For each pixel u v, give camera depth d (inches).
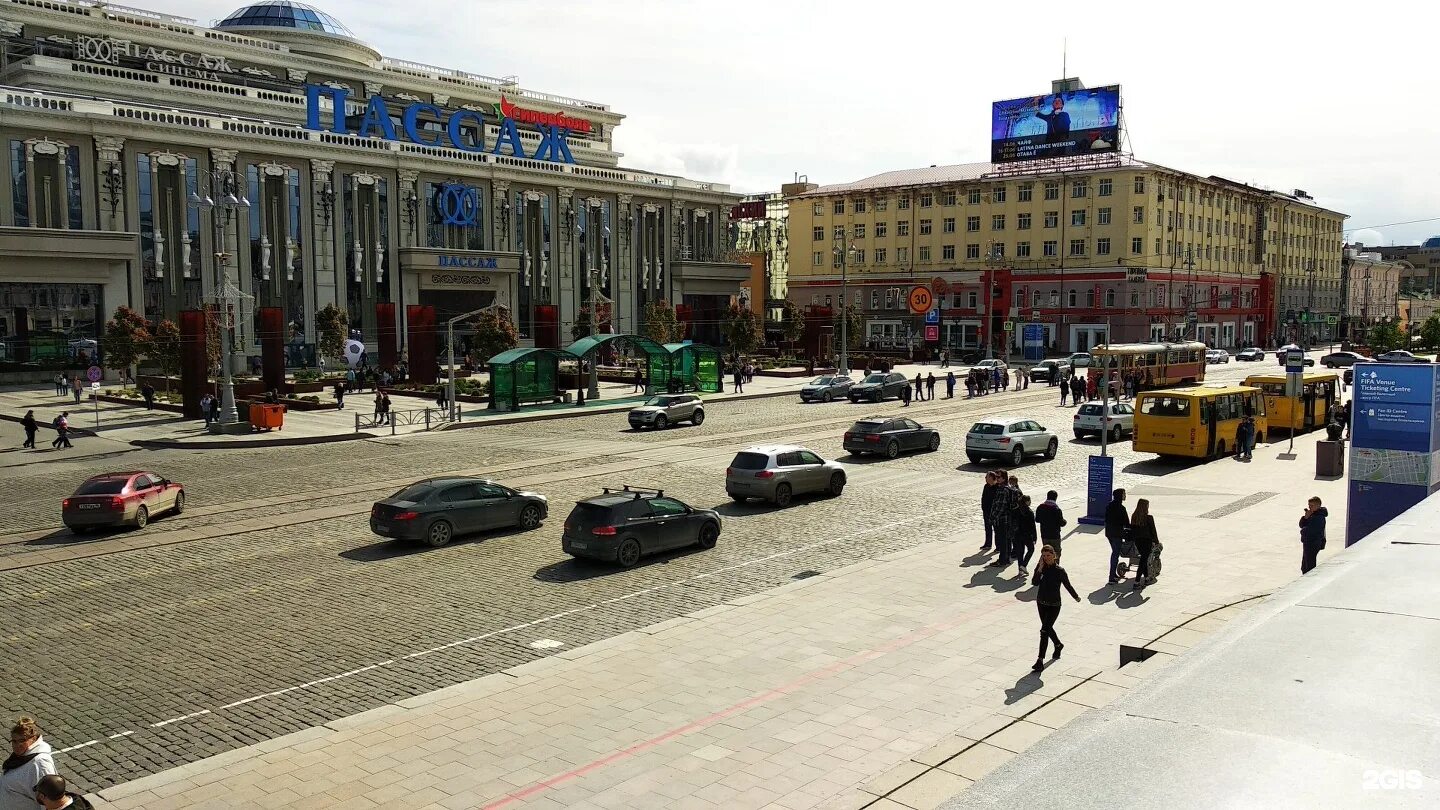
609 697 479.2
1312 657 166.4
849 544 831.7
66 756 426.3
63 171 2418.8
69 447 1486.2
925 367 3403.1
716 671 514.3
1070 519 904.3
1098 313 3833.7
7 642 586.2
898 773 364.8
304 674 528.1
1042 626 497.7
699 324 3991.1
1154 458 1339.8
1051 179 3937.0
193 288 2650.1
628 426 1777.8
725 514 964.6
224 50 3115.2
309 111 2854.3
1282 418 1596.9
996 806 132.0
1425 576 212.2
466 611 644.7
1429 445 653.9
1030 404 2096.5
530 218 3425.2
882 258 4424.2
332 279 2913.4
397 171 3051.2
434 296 3191.4
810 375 2928.2
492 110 3885.3
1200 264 4239.7
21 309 2369.6
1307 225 5388.8
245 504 1032.8
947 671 504.4
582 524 756.0
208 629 609.6
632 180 3713.1
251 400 1898.4
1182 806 122.8
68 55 2768.2
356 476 1215.6
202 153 2647.6
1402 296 7308.1
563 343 3516.2
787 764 397.4
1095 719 156.9
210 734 449.4
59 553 815.1
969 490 1093.8
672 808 360.5
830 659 529.7
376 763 405.7
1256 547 756.0
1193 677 164.1
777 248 5064.0
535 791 377.1
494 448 1482.5
